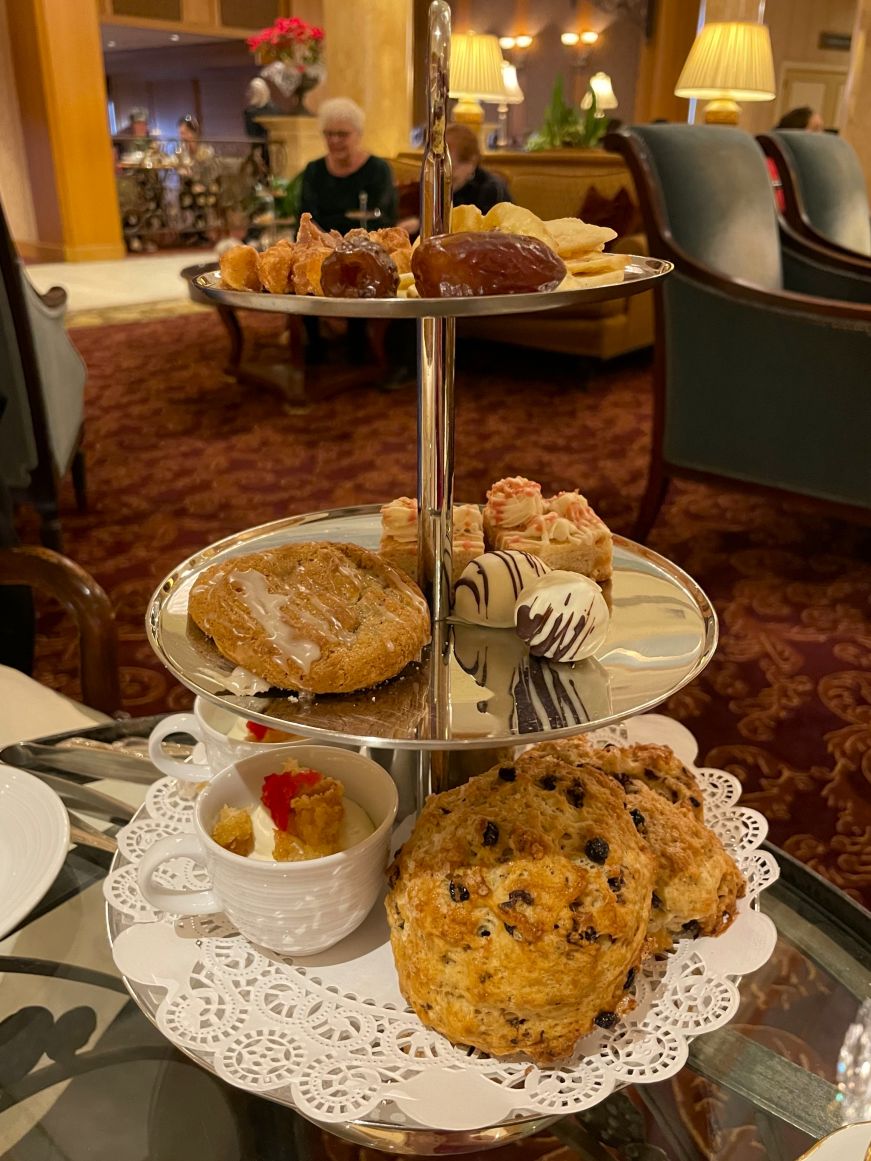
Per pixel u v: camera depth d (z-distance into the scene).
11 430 1.86
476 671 0.51
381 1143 0.44
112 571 2.07
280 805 0.51
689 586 0.62
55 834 0.56
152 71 9.91
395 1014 0.49
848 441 1.92
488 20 8.70
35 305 1.87
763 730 1.55
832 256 2.53
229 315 3.56
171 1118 0.48
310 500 2.50
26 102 6.55
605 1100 0.48
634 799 0.55
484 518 0.66
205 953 0.52
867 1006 0.53
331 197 3.30
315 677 0.46
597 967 0.44
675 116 7.78
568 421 3.25
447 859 0.47
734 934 0.54
